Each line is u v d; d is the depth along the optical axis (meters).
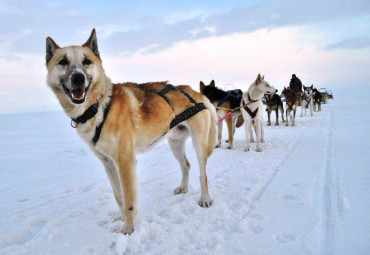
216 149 7.24
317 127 10.53
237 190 3.89
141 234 2.66
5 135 10.16
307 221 2.77
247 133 6.85
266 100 12.00
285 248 2.31
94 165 5.75
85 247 2.52
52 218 3.25
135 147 3.10
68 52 2.67
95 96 2.69
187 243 2.51
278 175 4.45
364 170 4.31
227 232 2.67
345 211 2.92
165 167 5.43
